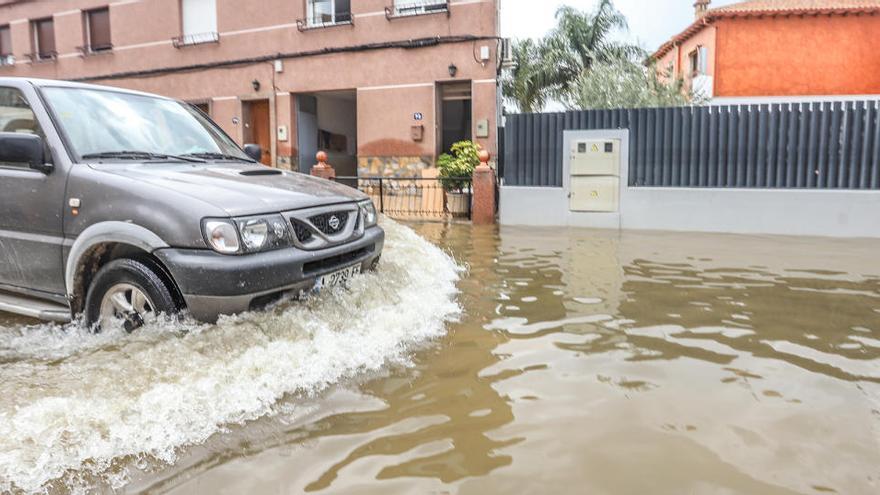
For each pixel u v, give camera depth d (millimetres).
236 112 14250
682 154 8969
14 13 16562
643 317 4211
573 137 9273
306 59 13414
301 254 3336
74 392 2621
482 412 2666
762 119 8656
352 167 16297
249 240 3109
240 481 2105
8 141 3361
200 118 4836
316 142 14820
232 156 4531
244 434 2436
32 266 3588
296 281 3299
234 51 14094
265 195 3418
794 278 5547
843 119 8375
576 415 2635
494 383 3000
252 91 14008
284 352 3064
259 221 3182
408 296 4305
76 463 2172
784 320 4137
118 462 2197
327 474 2154
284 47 13617
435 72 12391
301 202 3523
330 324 3438
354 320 3594
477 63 12078
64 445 2262
